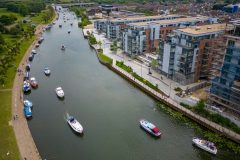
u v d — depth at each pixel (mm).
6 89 165500
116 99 158500
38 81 187625
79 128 124125
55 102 156000
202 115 130625
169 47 166875
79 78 192875
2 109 138750
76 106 150500
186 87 160625
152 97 158125
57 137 121625
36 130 126812
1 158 101688
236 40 115875
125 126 130125
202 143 111500
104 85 179500
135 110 145000
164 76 180500
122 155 109812
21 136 116562
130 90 170750
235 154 107625
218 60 134000
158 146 115125
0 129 120562
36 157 103188
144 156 109062
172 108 143500
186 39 159500
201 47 159250
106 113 142375
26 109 139125
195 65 162625
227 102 126812
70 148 114000
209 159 106688
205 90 155250
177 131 124375
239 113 122875
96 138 121000
